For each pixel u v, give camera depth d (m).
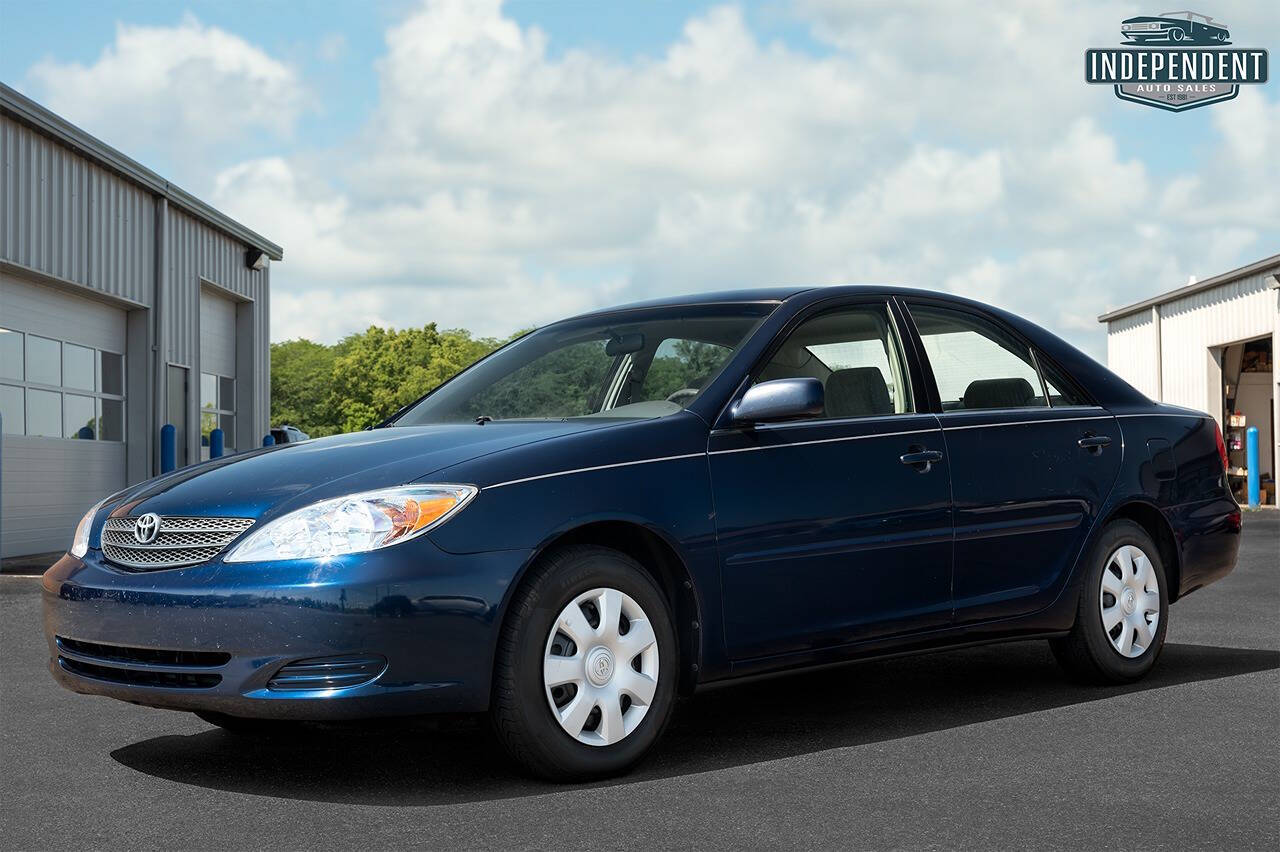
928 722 4.72
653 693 3.99
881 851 3.12
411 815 3.52
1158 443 5.62
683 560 4.09
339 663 3.56
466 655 3.66
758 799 3.62
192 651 3.65
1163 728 4.55
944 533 4.76
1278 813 3.44
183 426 20.17
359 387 105.44
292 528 3.66
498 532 3.73
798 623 4.37
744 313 4.76
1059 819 3.39
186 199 19.41
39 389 16.08
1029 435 5.12
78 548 4.16
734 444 4.29
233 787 3.88
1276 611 8.05
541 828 3.36
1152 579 5.52
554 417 4.55
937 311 5.16
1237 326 24.94
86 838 3.34
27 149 15.32
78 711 5.15
